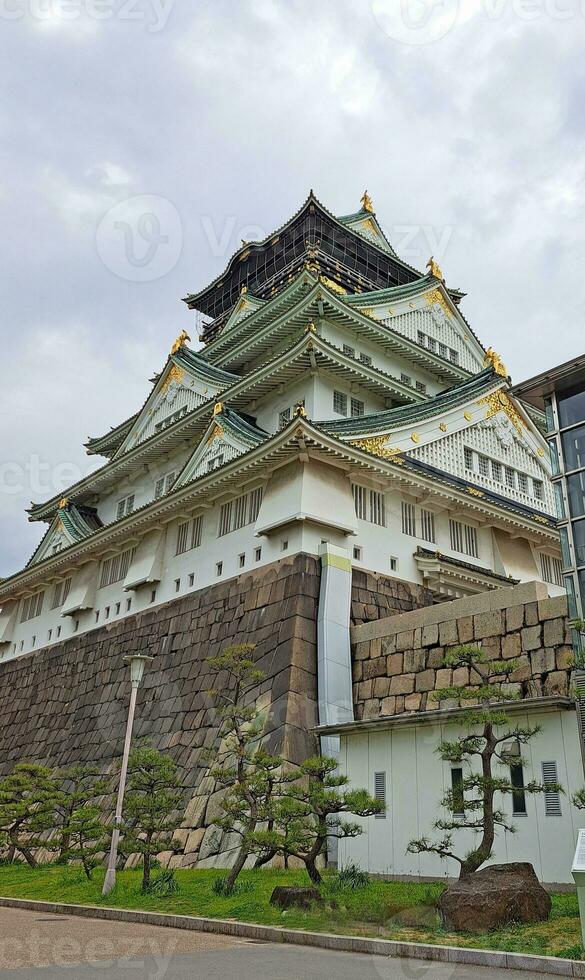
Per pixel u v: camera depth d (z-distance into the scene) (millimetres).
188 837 23406
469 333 46719
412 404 34875
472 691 15414
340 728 20375
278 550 27906
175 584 33219
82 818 22750
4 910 17328
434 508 31953
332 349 33719
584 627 16094
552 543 34719
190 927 13750
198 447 35781
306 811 15805
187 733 27625
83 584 39500
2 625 45719
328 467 28453
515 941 10922
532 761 16844
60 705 37375
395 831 18594
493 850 16766
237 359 42062
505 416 37156
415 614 24719
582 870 10430
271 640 26016
